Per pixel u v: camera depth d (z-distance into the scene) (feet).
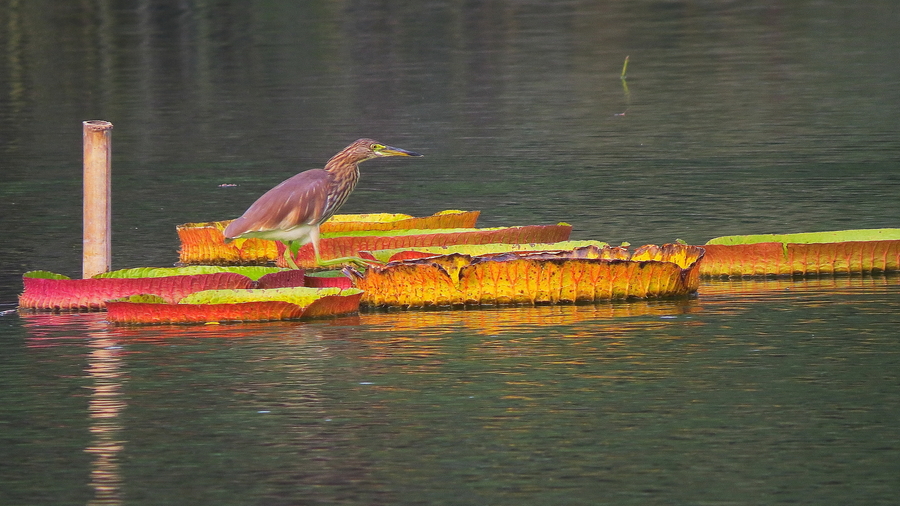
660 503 28.63
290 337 42.52
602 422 33.47
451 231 57.67
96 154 50.03
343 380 37.42
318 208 48.57
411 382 37.06
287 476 30.45
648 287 47.34
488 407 34.78
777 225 62.64
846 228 61.41
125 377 38.22
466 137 97.45
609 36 148.15
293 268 49.42
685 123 100.78
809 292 48.14
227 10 163.32
